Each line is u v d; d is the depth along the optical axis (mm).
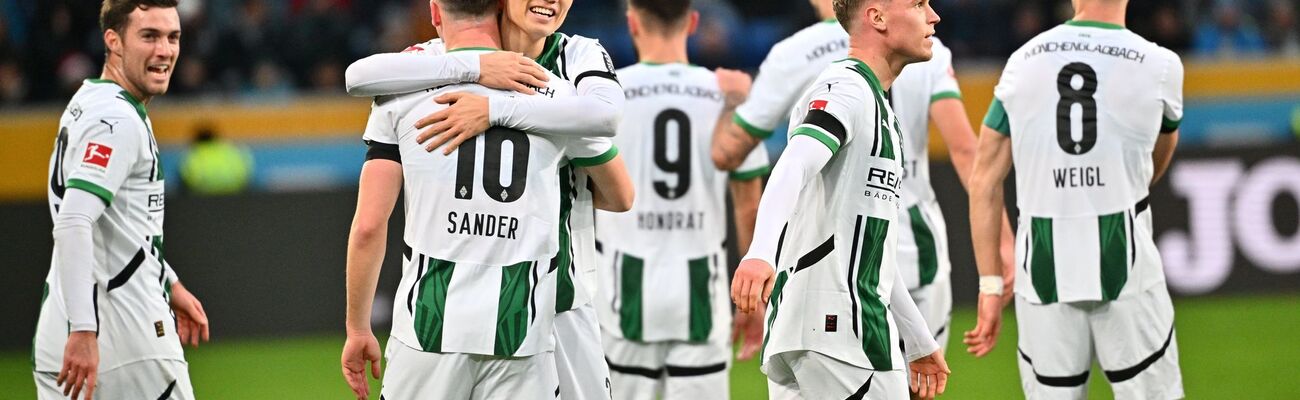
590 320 13359
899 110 17656
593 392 13211
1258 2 47562
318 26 47719
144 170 14344
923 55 12555
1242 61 44688
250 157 44781
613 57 48094
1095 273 15438
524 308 11953
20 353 32750
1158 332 15648
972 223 16188
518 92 11992
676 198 18500
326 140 45281
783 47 18266
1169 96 15320
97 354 13688
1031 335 16000
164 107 44438
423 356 11938
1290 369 27891
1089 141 15328
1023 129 15648
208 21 47188
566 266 12812
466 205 11852
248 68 47000
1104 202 15375
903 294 13281
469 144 11859
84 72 46062
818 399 12828
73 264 13508
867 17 12531
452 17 12234
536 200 12016
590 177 13227
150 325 14406
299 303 33469
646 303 18453
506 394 12070
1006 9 46625
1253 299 34375
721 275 18859
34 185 43469
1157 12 45781
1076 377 15828
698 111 18531
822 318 12609
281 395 27922
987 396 26203
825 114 11984
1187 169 34125
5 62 45406
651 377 18828
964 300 33188
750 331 19578
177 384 14750
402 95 12047
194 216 33000
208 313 33031
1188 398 25766
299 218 33531
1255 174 34219
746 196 19125
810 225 12664
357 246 12102
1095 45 15375
